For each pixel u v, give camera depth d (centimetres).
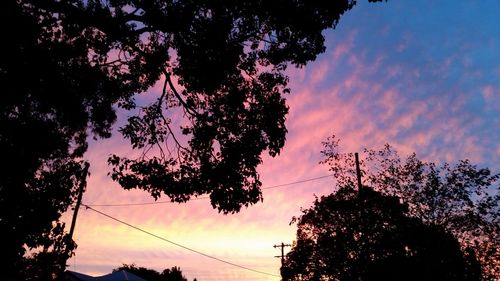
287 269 1934
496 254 1673
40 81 1087
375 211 1809
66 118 1225
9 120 1110
